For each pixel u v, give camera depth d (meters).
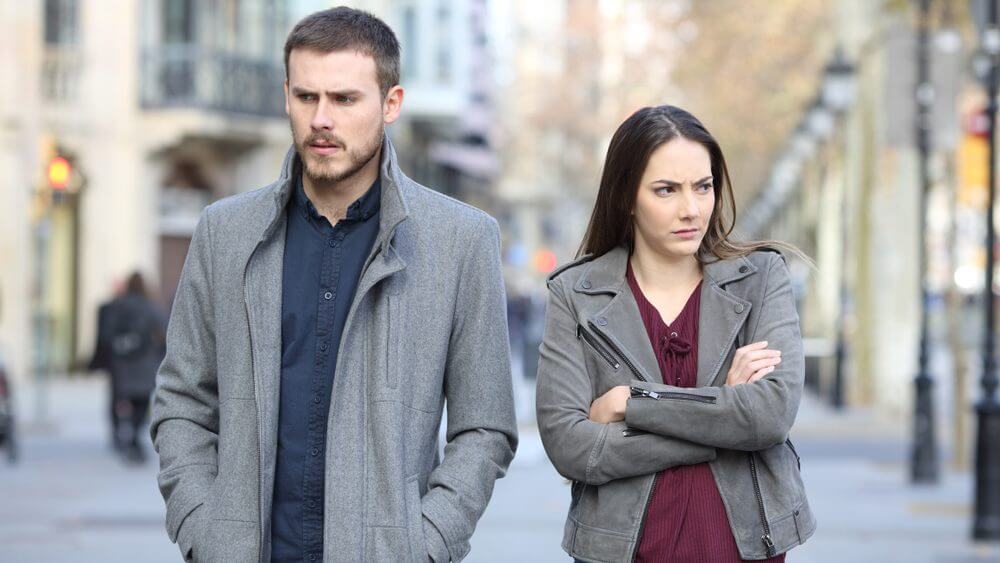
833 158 72.94
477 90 185.50
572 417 9.70
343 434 9.51
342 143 9.53
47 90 71.38
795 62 82.19
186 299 10.05
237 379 9.70
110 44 74.00
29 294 69.38
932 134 36.59
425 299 9.80
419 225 9.90
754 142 87.50
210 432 10.09
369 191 9.84
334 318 9.70
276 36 83.44
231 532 9.48
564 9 181.75
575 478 9.72
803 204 92.50
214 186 79.69
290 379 9.66
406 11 120.94
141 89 75.50
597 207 10.16
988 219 27.38
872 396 62.00
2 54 68.06
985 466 26.77
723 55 85.31
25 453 41.84
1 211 67.81
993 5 28.28
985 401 26.89
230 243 9.84
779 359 9.59
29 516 29.17
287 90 9.71
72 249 72.88
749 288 9.98
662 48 109.25
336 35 9.53
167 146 75.69
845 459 42.22
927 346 35.94
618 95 118.31
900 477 37.19
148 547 25.44
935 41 36.78
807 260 10.24
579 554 9.77
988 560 24.66
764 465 9.67
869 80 61.44
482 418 9.98
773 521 9.57
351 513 9.41
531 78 170.62
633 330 9.84
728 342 9.77
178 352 10.07
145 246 76.00
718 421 9.36
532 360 67.12
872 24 60.38
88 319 73.00
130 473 36.84
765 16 83.00
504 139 186.62
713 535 9.55
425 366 9.77
